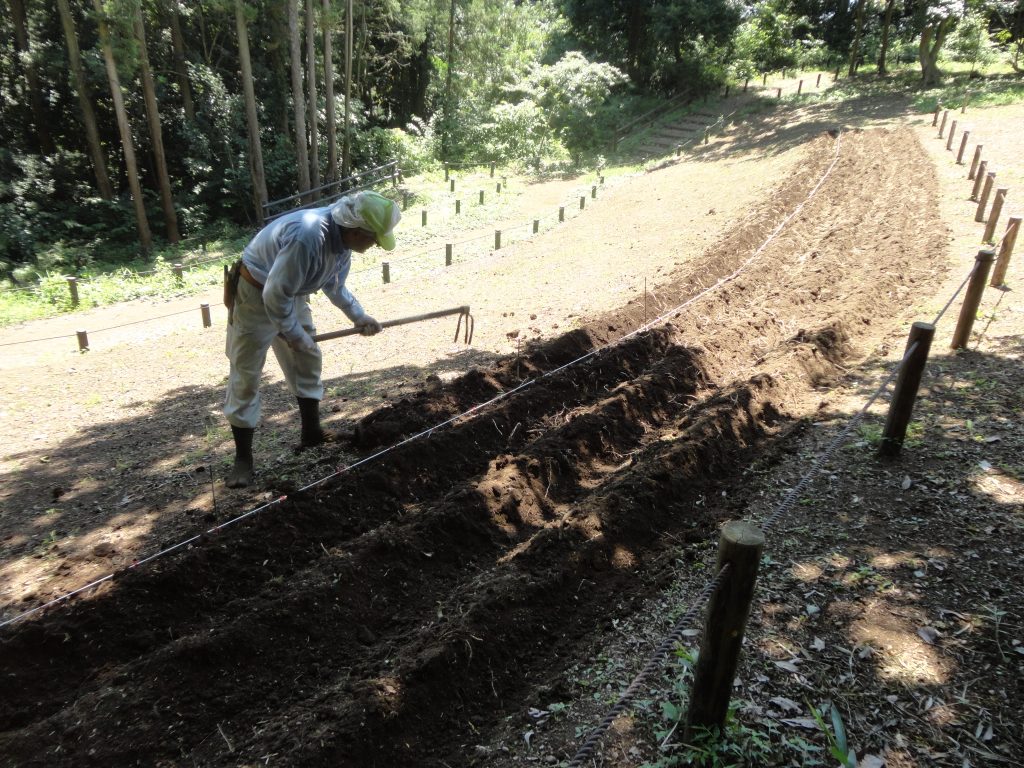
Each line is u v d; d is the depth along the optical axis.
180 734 3.54
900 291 8.97
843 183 15.66
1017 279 8.77
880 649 3.53
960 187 13.70
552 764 3.16
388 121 36.12
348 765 3.25
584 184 24.73
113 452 6.94
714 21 33.28
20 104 26.12
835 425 5.85
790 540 4.43
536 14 35.47
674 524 4.96
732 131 28.41
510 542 4.98
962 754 2.96
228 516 5.06
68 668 3.95
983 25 29.38
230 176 25.45
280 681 3.87
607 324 8.38
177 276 17.08
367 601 4.37
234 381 5.34
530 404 6.59
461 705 3.62
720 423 5.81
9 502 5.98
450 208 22.45
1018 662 3.38
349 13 25.97
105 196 24.25
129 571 4.42
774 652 3.55
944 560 4.09
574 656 3.86
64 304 15.55
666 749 3.11
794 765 2.96
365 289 14.08
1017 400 5.77
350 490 5.25
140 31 21.47
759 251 11.19
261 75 27.34
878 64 32.94
